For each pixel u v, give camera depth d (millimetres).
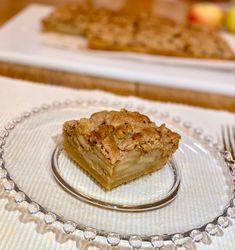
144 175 302
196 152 341
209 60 587
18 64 527
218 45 626
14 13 721
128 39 593
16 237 248
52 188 274
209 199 290
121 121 303
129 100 443
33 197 260
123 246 249
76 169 297
